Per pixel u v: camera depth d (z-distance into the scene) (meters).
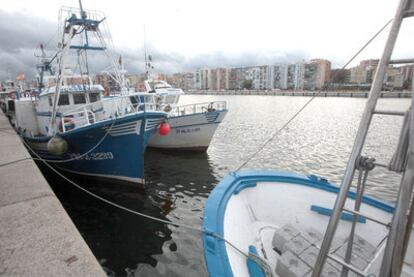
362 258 2.74
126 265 4.75
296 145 15.48
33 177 3.98
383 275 1.32
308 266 2.66
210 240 2.41
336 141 16.64
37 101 10.20
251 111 37.84
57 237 2.45
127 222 6.17
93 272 2.03
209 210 2.88
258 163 11.70
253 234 3.36
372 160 1.46
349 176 1.50
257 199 3.77
